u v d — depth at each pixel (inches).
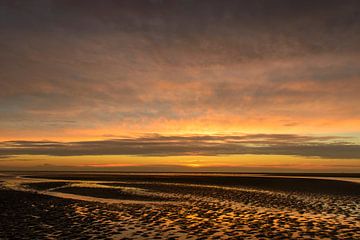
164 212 884.0
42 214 843.4
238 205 1027.9
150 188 1707.7
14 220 754.8
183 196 1312.7
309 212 872.3
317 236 589.0
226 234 611.8
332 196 1261.1
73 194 1397.6
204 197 1270.9
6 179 2775.6
